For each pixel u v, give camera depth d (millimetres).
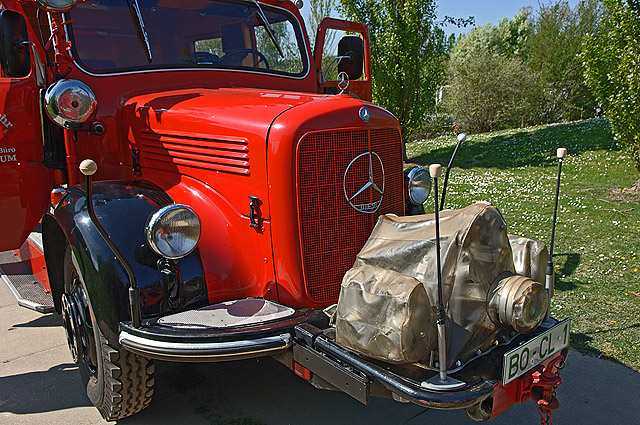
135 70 3631
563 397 3307
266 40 4223
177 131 3123
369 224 2857
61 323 4422
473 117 21984
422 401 2045
